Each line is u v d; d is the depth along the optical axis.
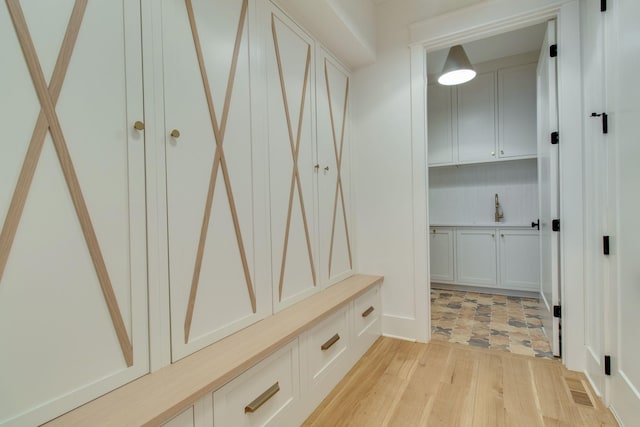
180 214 1.12
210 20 1.25
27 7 0.76
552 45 1.96
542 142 2.42
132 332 0.97
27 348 0.75
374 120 2.46
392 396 1.64
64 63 0.82
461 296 3.51
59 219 0.81
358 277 2.39
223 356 1.14
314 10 1.75
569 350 1.85
